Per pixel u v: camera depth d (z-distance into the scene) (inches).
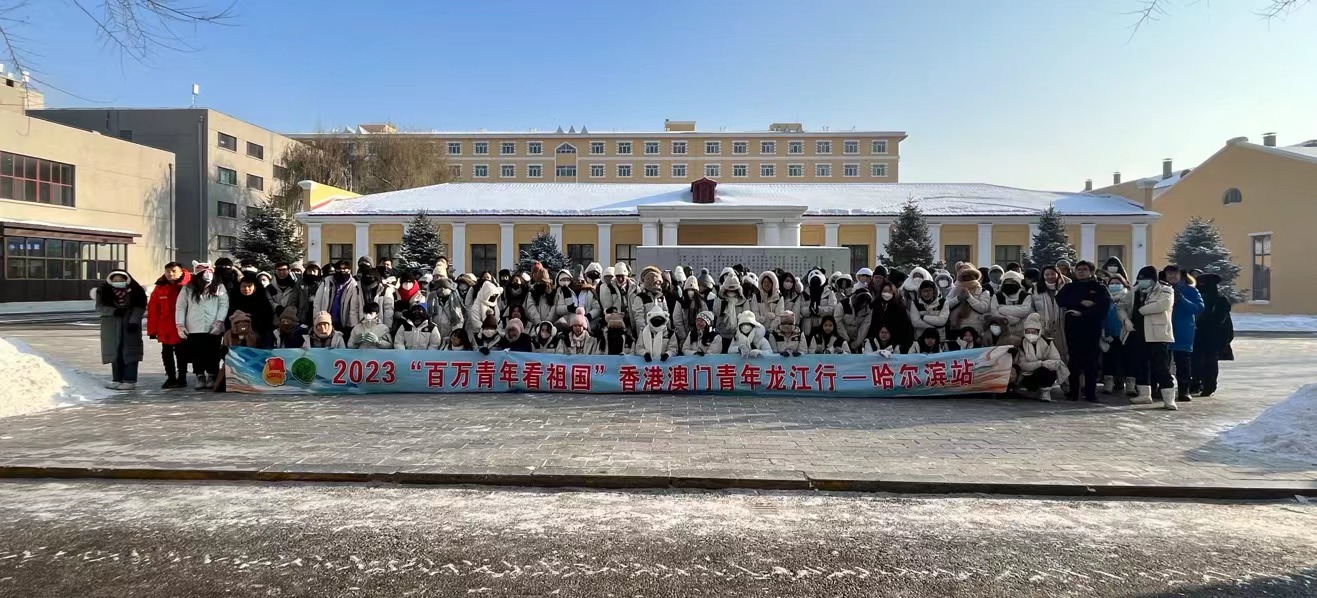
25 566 140.8
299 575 137.3
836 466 209.6
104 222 1438.2
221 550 149.4
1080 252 1135.6
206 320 342.0
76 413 286.4
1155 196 1400.1
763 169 3476.9
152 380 380.5
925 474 202.1
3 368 297.3
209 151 1918.1
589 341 348.5
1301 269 1111.6
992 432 257.3
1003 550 152.5
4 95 1224.2
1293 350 619.8
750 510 177.9
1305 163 1104.8
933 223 1147.3
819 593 131.0
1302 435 232.2
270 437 243.4
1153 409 307.6
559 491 193.5
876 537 159.8
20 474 204.1
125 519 168.2
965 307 348.8
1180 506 184.1
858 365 335.0
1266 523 170.9
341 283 361.4
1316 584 135.6
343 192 1322.6
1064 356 337.4
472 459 214.8
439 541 155.3
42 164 1299.2
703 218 1113.4
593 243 1167.0
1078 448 234.2
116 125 1899.6
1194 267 1095.0
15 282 1187.9
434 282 367.9
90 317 1059.3
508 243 1166.3
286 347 348.5
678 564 143.9
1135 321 323.3
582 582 135.1
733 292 356.2
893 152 3467.0
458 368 339.6
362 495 188.5
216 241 1947.6
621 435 248.5
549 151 3513.8
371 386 337.1
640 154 3501.5
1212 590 133.3
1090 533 163.2
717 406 307.3
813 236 1173.7
